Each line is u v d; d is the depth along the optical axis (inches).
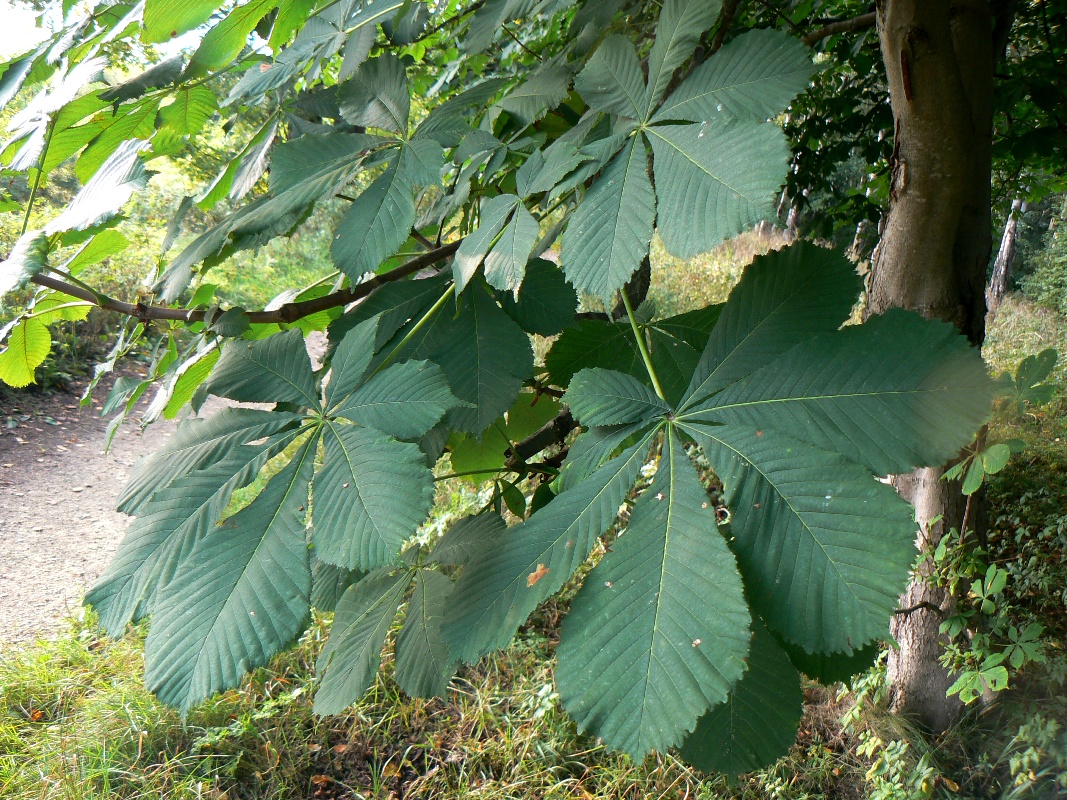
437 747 119.6
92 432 249.4
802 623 20.6
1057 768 93.1
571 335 33.6
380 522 23.4
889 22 50.6
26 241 30.7
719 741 22.8
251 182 40.8
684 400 25.5
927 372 23.0
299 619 22.8
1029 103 119.3
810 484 22.0
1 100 31.5
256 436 26.9
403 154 32.6
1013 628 87.3
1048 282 390.9
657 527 22.2
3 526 190.1
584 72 28.5
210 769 113.7
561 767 113.1
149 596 24.0
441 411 25.7
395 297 33.5
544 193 33.6
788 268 26.7
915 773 98.0
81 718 123.0
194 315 35.2
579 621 21.5
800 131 141.1
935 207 58.7
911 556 20.5
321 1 39.9
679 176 24.3
